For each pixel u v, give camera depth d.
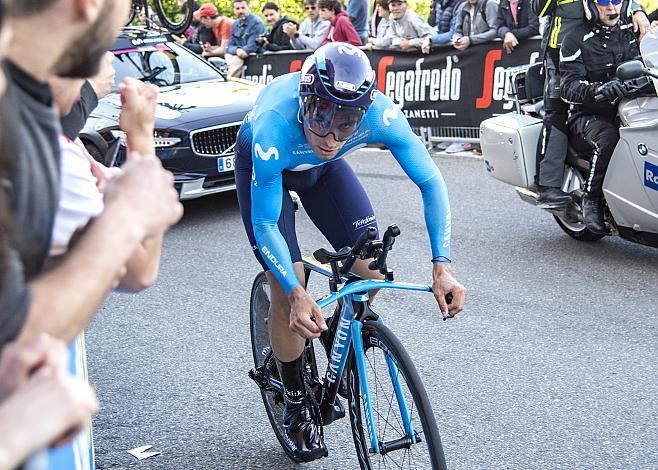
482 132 5.89
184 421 3.56
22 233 1.05
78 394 0.89
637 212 5.05
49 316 1.03
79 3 1.05
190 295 5.15
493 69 8.47
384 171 8.38
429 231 2.82
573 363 3.91
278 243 2.68
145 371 4.09
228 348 4.32
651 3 9.72
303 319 2.50
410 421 2.55
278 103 2.79
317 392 2.98
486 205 6.80
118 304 5.05
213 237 6.42
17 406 0.87
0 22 0.90
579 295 4.77
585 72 5.21
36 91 1.08
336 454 3.22
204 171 6.86
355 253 2.55
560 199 5.48
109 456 3.28
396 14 9.16
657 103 4.84
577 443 3.21
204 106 7.02
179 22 9.64
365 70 2.54
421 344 4.23
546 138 5.49
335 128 2.60
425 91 9.09
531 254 5.55
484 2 8.36
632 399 3.54
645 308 4.53
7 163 0.99
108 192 1.13
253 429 3.46
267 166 2.72
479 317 4.54
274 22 10.67
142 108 1.51
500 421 3.41
